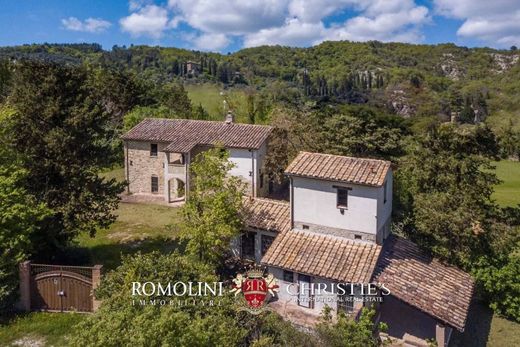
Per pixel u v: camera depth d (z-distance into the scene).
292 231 21.58
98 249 26.94
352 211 20.28
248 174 36.25
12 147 20.88
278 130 38.84
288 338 12.96
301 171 21.02
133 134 40.84
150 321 10.99
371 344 13.53
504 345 19.16
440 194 22.69
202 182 22.17
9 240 17.77
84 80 23.70
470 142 23.95
